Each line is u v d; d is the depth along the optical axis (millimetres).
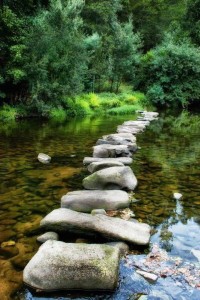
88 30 26938
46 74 15156
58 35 15820
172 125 13859
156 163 6984
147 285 2799
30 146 8367
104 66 22766
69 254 2820
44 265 2744
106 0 27953
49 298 2627
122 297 2656
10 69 14461
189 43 27797
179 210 4484
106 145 7598
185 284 2824
